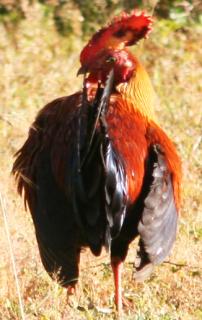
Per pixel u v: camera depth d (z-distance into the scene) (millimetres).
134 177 16625
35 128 17562
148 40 32438
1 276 18906
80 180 16141
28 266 19422
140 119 17281
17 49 31938
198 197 23109
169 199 16656
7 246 19734
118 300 17344
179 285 19000
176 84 30453
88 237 16328
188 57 32188
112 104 17250
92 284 19016
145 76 17672
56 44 32531
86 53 17562
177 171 17203
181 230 20922
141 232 16125
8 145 25250
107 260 20156
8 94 28656
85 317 17375
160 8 34594
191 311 18031
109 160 16281
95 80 17422
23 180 17734
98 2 34312
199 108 28594
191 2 35188
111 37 17703
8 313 17609
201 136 25766
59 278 16500
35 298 18250
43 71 30391
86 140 16219
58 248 16406
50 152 17062
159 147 17016
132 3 34344
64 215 16516
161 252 16297
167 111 28094
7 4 33812
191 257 20078
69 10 33906
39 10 33688
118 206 16391
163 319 17109
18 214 21297
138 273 16141
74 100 17391
